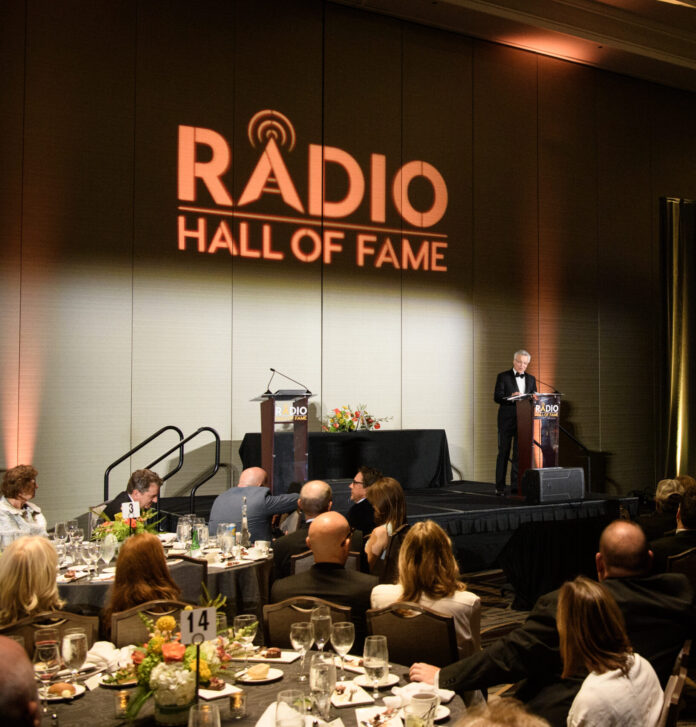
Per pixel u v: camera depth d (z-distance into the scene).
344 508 7.12
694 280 10.04
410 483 8.40
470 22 9.23
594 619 2.00
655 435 10.99
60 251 7.36
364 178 8.95
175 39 7.94
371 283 8.97
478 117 9.70
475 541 6.78
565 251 10.29
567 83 10.36
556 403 7.32
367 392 8.90
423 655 2.66
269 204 8.39
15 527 4.79
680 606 2.46
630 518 7.23
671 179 11.23
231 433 8.14
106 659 2.48
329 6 8.78
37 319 7.26
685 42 10.16
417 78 9.30
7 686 1.13
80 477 7.41
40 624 2.53
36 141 7.28
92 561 3.92
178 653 2.04
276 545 4.19
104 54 7.60
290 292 8.49
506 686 4.27
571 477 7.14
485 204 9.72
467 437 9.52
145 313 7.74
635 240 10.89
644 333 10.95
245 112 8.28
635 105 10.93
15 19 7.22
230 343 8.16
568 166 10.34
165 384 7.82
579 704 1.94
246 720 2.08
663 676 2.46
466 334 9.55
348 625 2.35
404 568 2.82
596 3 9.27
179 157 7.93
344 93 8.85
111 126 7.61
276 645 2.78
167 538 4.89
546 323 10.12
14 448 7.14
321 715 2.06
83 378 7.45
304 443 6.81
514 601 6.32
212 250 8.09
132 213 7.70
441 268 9.41
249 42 8.32
